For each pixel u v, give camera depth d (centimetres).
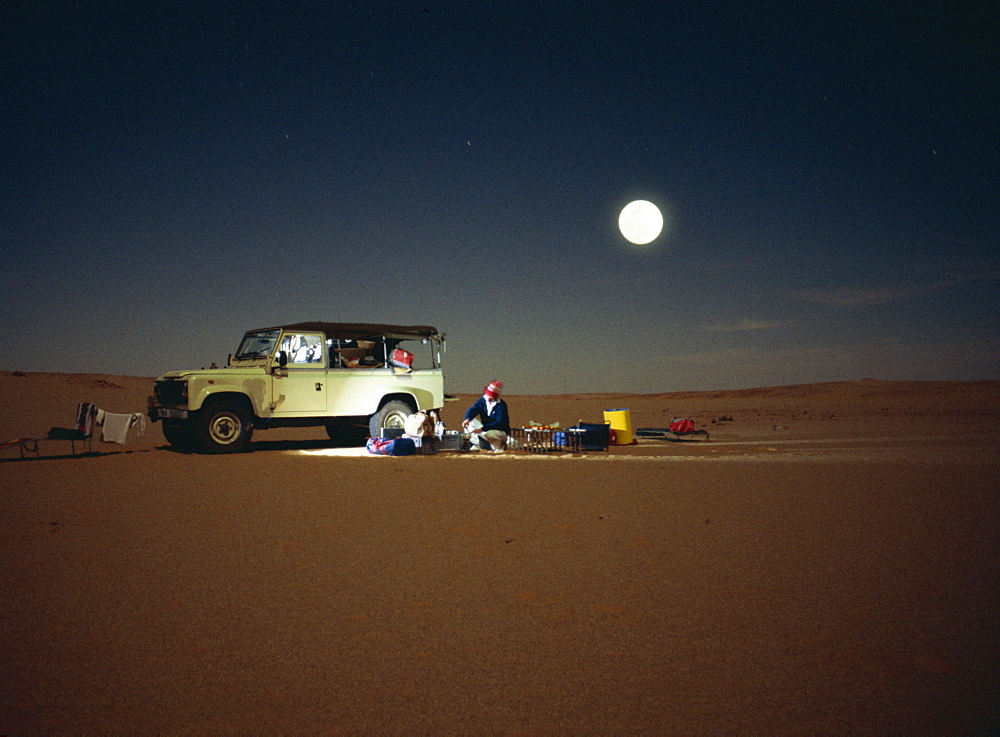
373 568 571
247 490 955
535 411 3853
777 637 420
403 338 1625
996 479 1066
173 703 341
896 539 666
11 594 505
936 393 5866
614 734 309
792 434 2109
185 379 1409
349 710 333
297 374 1499
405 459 1333
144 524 736
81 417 1369
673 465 1247
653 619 452
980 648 402
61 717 327
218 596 501
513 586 522
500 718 325
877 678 364
